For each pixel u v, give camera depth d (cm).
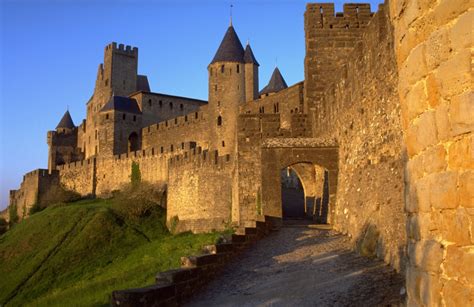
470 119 634
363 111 2194
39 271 4822
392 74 1812
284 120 6228
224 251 2056
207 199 5469
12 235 6253
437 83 695
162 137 9125
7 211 10388
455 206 659
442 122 684
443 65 682
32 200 9438
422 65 730
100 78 11931
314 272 1766
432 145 709
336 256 1955
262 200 2791
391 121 1822
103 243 5397
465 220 639
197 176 5653
